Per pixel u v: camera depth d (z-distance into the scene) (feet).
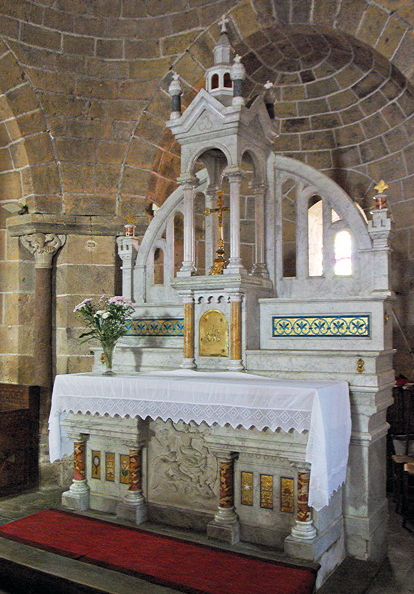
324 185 17.10
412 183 23.02
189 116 17.16
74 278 22.48
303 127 25.23
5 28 20.94
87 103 22.66
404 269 23.06
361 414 14.70
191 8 22.04
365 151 24.20
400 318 22.97
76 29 22.20
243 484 15.24
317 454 12.84
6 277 23.50
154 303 19.02
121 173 23.12
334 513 14.56
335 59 23.16
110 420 16.85
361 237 16.33
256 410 13.88
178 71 22.45
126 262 20.21
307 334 16.44
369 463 14.80
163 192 24.63
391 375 15.76
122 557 13.92
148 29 22.50
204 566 13.39
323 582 13.56
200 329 17.31
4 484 20.72
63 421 17.62
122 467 17.11
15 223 22.70
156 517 16.49
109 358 17.79
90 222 22.58
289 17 20.90
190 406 14.80
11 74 21.34
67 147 22.56
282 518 14.61
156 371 17.71
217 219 19.13
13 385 22.20
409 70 19.27
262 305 17.22
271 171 17.95
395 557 15.62
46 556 13.97
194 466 16.08
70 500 17.52
